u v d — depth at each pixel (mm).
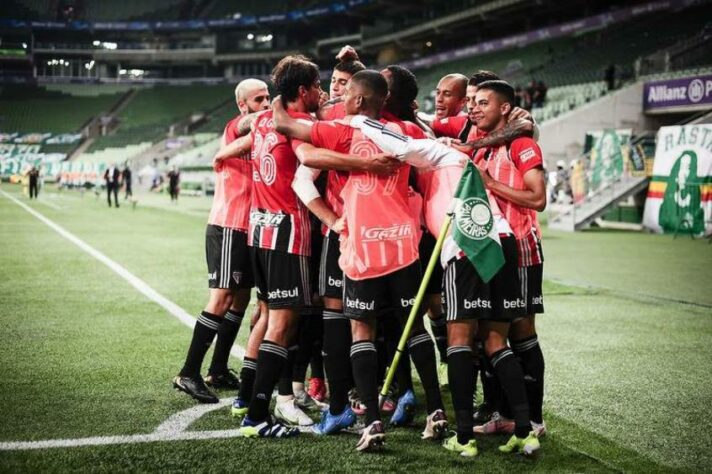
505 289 3461
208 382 4566
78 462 3223
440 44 49938
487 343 3564
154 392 4336
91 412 3936
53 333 5871
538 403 3699
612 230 18812
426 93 42469
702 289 8797
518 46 41781
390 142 3434
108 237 14570
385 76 3906
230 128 4340
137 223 18469
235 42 63250
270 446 3506
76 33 64250
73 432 3613
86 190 43844
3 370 4742
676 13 32375
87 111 61375
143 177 48000
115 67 66625
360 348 3568
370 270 3496
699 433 3764
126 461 3250
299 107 3686
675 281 9492
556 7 39281
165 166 49688
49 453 3322
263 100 4383
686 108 23203
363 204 3514
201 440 3559
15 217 19516
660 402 4297
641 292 8555
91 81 64062
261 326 3963
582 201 19984
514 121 3645
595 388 4594
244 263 4266
